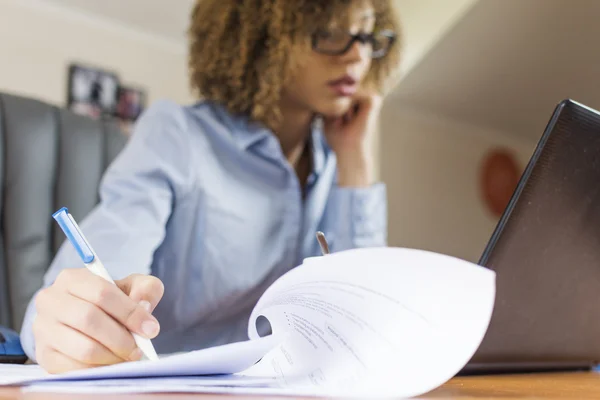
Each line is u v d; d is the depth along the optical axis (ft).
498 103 12.51
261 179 3.81
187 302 3.57
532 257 1.62
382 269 1.09
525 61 10.98
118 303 1.43
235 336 3.74
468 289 1.01
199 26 4.09
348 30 3.75
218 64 3.92
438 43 9.85
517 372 1.93
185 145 3.54
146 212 3.09
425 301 1.08
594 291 1.81
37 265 3.76
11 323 3.60
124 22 9.57
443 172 12.81
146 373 1.17
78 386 1.11
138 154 3.38
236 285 3.59
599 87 12.09
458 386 1.41
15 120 3.84
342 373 1.20
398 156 11.85
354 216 4.30
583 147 1.57
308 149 4.44
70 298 1.45
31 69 8.73
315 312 1.27
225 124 3.87
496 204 13.99
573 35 10.46
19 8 8.65
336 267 1.13
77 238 1.52
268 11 3.72
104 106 9.40
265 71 3.76
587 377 1.84
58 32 9.01
